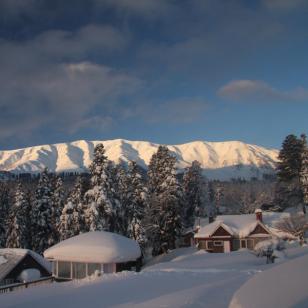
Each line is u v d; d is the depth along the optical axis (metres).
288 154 68.31
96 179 52.12
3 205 71.38
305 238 53.69
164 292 21.34
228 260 39.25
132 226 56.62
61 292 24.86
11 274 41.03
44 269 44.31
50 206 61.09
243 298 12.34
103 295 22.28
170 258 56.88
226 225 59.38
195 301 17.31
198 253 51.34
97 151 52.91
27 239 62.44
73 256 36.97
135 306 18.12
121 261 36.31
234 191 146.25
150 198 59.78
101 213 51.19
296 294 10.92
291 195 68.94
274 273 13.87
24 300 23.19
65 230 55.28
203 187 83.00
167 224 57.94
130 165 60.62
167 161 60.44
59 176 64.44
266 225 59.38
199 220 70.62
